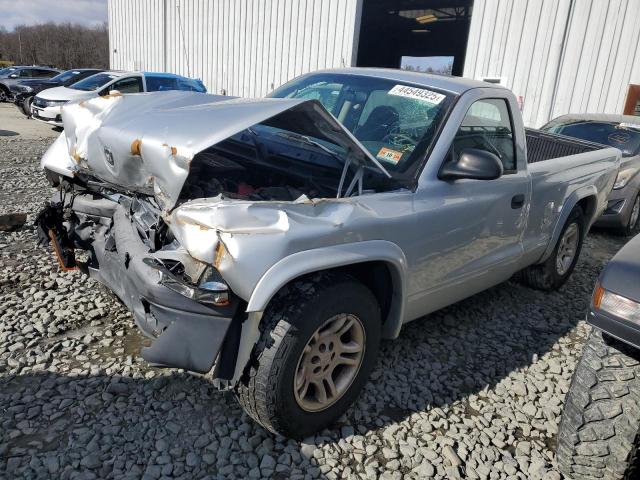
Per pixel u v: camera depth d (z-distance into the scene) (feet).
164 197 8.01
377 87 11.37
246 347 7.25
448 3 64.75
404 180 9.48
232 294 7.15
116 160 8.78
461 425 9.32
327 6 46.60
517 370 11.34
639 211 24.86
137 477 7.43
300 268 7.28
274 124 8.90
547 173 13.25
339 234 7.84
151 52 69.56
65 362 9.97
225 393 9.36
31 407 8.66
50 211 11.43
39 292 12.65
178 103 9.88
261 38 53.26
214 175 10.20
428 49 92.27
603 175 16.19
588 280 17.69
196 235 6.88
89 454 7.74
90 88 46.11
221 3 56.90
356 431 8.86
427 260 9.72
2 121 52.80
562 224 14.39
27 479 7.23
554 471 8.40
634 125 24.82
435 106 10.40
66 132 10.69
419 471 8.11
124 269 8.69
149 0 67.51
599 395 7.54
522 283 16.17
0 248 15.38
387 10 72.28
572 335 13.29
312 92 12.14
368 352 8.95
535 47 36.27
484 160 9.33
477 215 10.60
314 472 7.82
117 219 9.66
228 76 58.29
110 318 11.74
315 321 7.67
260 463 7.91
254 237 6.96
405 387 10.21
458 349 11.94
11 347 10.27
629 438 7.34
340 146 9.10
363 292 8.44
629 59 32.81
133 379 9.58
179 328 7.25
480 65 39.11
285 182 10.09
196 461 7.81
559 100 35.94
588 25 34.04
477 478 8.14
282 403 7.65
